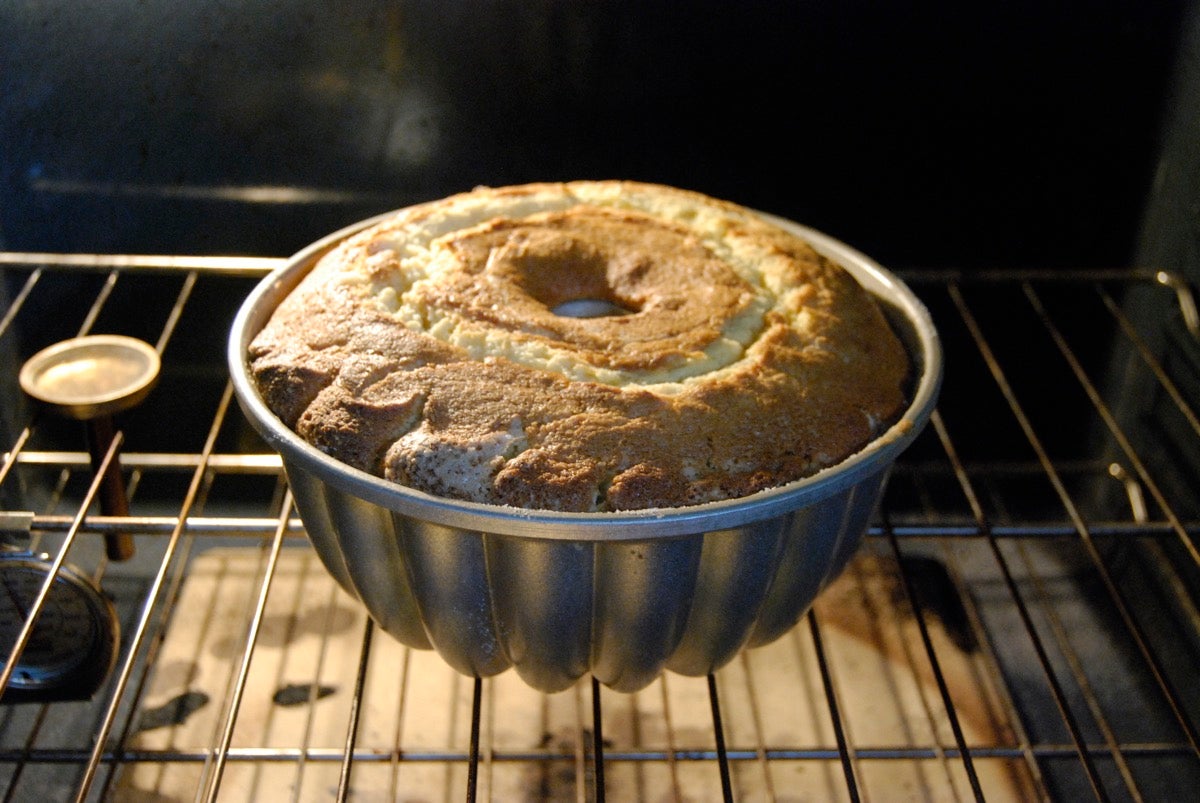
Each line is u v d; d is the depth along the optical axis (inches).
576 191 22.4
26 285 27.2
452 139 27.6
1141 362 28.2
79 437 29.6
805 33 26.3
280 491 29.3
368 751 23.0
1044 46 26.3
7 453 28.1
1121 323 26.2
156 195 27.9
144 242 28.4
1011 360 30.0
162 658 25.4
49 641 21.7
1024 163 27.7
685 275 19.9
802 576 17.9
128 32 26.0
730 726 24.0
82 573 21.6
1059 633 26.5
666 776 23.0
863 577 27.9
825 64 26.7
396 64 26.7
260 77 26.7
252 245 28.7
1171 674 25.4
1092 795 22.9
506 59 26.7
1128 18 25.8
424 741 23.7
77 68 26.3
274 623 26.3
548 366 17.8
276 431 16.7
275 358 18.3
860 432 18.0
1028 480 31.2
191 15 25.9
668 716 23.7
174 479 30.3
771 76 26.9
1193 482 25.8
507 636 17.3
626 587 16.4
